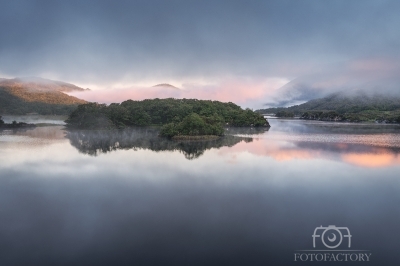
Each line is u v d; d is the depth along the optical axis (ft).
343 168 234.99
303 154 297.33
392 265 107.86
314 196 171.32
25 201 165.48
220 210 151.84
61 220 141.90
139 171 226.99
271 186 189.57
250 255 113.60
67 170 230.89
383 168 234.99
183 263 108.68
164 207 155.74
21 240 123.95
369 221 140.15
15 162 258.98
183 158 278.67
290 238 125.29
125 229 133.08
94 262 109.40
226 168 236.22
